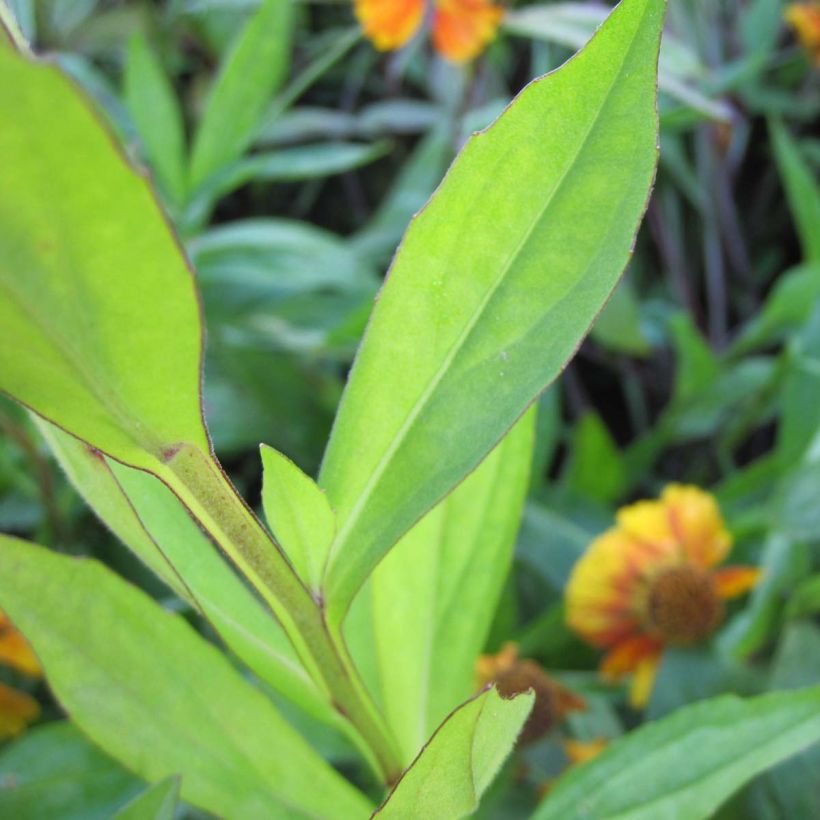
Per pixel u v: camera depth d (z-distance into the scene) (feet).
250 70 1.49
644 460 1.63
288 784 0.89
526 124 0.75
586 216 0.76
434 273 0.77
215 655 0.88
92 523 1.36
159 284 0.63
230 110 1.50
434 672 0.92
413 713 0.92
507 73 2.02
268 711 0.89
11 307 0.62
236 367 1.53
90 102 0.53
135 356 0.68
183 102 2.04
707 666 1.25
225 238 1.50
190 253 1.48
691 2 1.86
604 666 1.27
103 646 0.86
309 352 1.54
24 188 0.56
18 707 1.15
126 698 0.86
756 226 2.02
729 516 1.44
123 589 0.86
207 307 1.52
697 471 1.70
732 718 0.88
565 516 1.42
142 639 0.87
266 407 1.53
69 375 0.68
